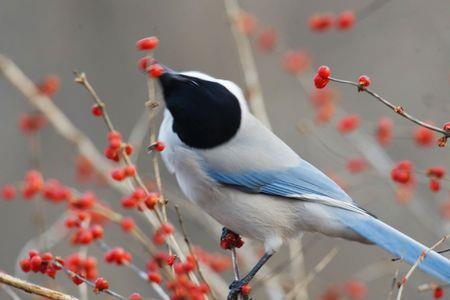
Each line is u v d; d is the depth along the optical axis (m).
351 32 16.84
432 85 15.82
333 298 11.23
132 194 9.72
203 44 17.34
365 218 10.27
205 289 9.29
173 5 17.56
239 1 17.95
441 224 12.22
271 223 10.38
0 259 15.17
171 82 10.23
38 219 11.07
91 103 16.72
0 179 15.87
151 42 9.48
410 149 14.42
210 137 10.33
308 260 14.20
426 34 16.14
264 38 13.52
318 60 16.78
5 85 16.53
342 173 13.72
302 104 16.16
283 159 10.48
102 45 17.27
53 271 8.97
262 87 16.42
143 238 10.18
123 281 14.59
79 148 12.38
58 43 17.27
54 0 17.45
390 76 16.19
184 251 11.02
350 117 12.27
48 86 12.36
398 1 16.28
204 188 10.42
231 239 10.65
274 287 10.84
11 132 16.28
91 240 9.77
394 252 9.85
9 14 17.34
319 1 17.55
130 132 16.56
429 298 13.83
